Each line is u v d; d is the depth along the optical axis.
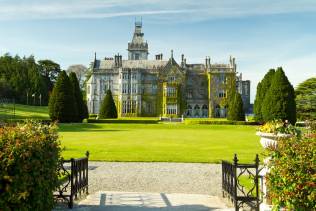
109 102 79.50
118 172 18.02
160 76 107.75
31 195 8.16
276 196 8.21
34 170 8.07
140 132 48.38
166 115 106.06
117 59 112.44
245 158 22.52
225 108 107.31
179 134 45.03
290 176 7.79
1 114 77.62
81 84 152.75
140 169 18.89
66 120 63.91
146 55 129.25
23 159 7.65
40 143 8.66
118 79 110.31
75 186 11.63
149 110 108.56
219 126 60.53
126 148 27.95
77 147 28.08
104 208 11.33
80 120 69.00
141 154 24.38
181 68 107.88
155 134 44.47
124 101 107.94
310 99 80.44
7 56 136.25
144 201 12.33
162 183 15.61
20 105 106.44
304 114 79.75
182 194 13.52
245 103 134.62
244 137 40.34
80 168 12.23
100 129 54.69
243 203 11.62
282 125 13.87
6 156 7.38
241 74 132.38
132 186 15.01
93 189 14.39
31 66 136.50
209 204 11.97
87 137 38.19
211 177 16.92
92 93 111.00
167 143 32.44
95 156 23.06
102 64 113.88
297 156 7.95
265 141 13.77
